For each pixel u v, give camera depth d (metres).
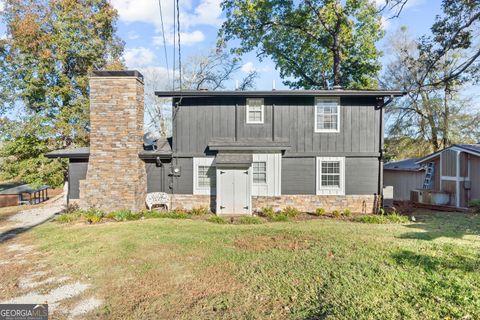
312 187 12.32
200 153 12.48
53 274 5.46
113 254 6.46
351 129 12.38
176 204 12.59
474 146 13.59
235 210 11.92
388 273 4.97
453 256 5.80
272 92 11.87
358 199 12.32
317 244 6.82
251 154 12.23
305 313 3.84
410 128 23.58
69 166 12.57
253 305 4.11
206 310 4.03
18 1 18.86
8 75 19.11
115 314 4.01
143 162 12.48
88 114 20.73
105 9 21.09
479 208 11.91
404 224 9.55
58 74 19.95
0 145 20.17
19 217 12.94
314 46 22.83
